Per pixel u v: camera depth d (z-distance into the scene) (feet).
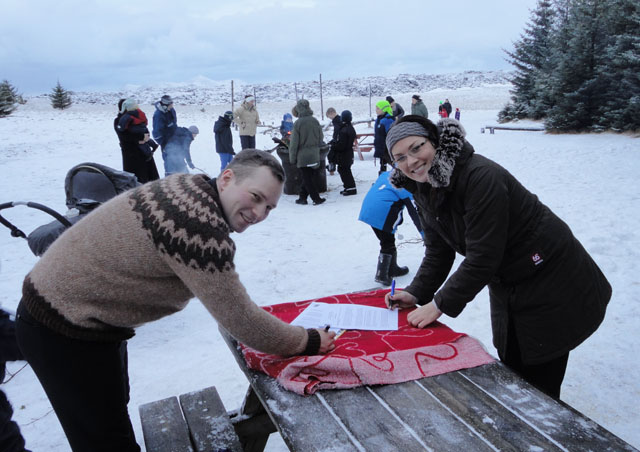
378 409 4.93
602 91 49.16
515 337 6.86
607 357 10.68
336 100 152.76
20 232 9.25
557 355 6.49
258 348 5.30
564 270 6.39
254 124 38.88
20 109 101.04
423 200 6.87
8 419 6.52
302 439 4.53
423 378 5.47
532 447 4.29
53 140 55.26
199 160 43.27
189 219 4.62
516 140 47.91
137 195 4.91
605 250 16.53
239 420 7.00
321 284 16.08
